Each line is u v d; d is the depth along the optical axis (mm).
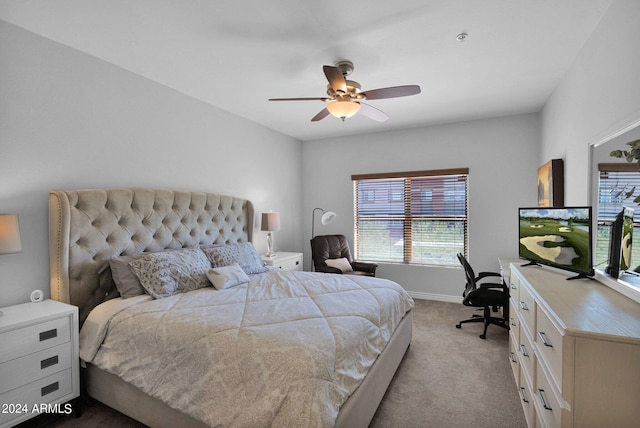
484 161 4297
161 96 3117
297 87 3170
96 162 2605
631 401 1135
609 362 1149
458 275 4488
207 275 2730
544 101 3598
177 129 3283
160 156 3117
